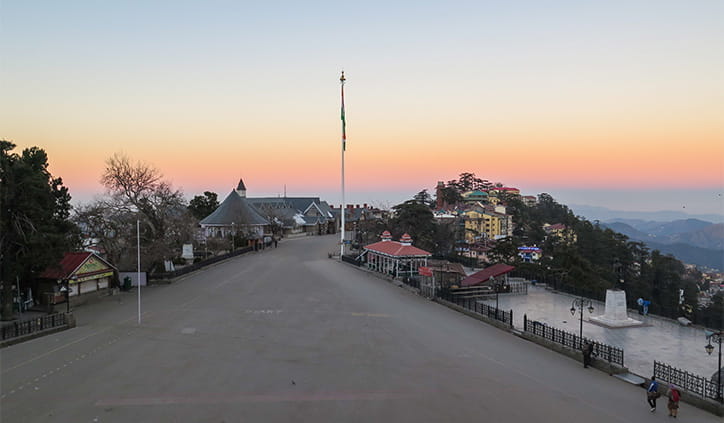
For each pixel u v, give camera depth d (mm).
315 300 40719
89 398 19094
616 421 18078
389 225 102500
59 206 41688
